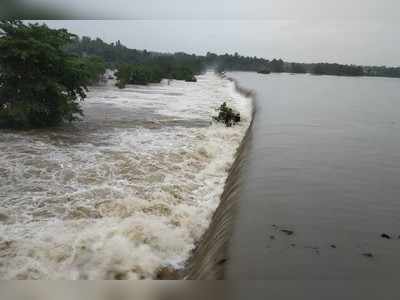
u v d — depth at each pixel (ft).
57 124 54.13
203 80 204.23
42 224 25.70
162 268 22.34
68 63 51.83
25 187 31.83
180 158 42.34
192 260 23.48
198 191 33.86
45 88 49.08
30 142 44.55
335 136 47.47
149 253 23.31
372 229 21.85
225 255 18.88
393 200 26.40
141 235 24.70
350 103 89.61
